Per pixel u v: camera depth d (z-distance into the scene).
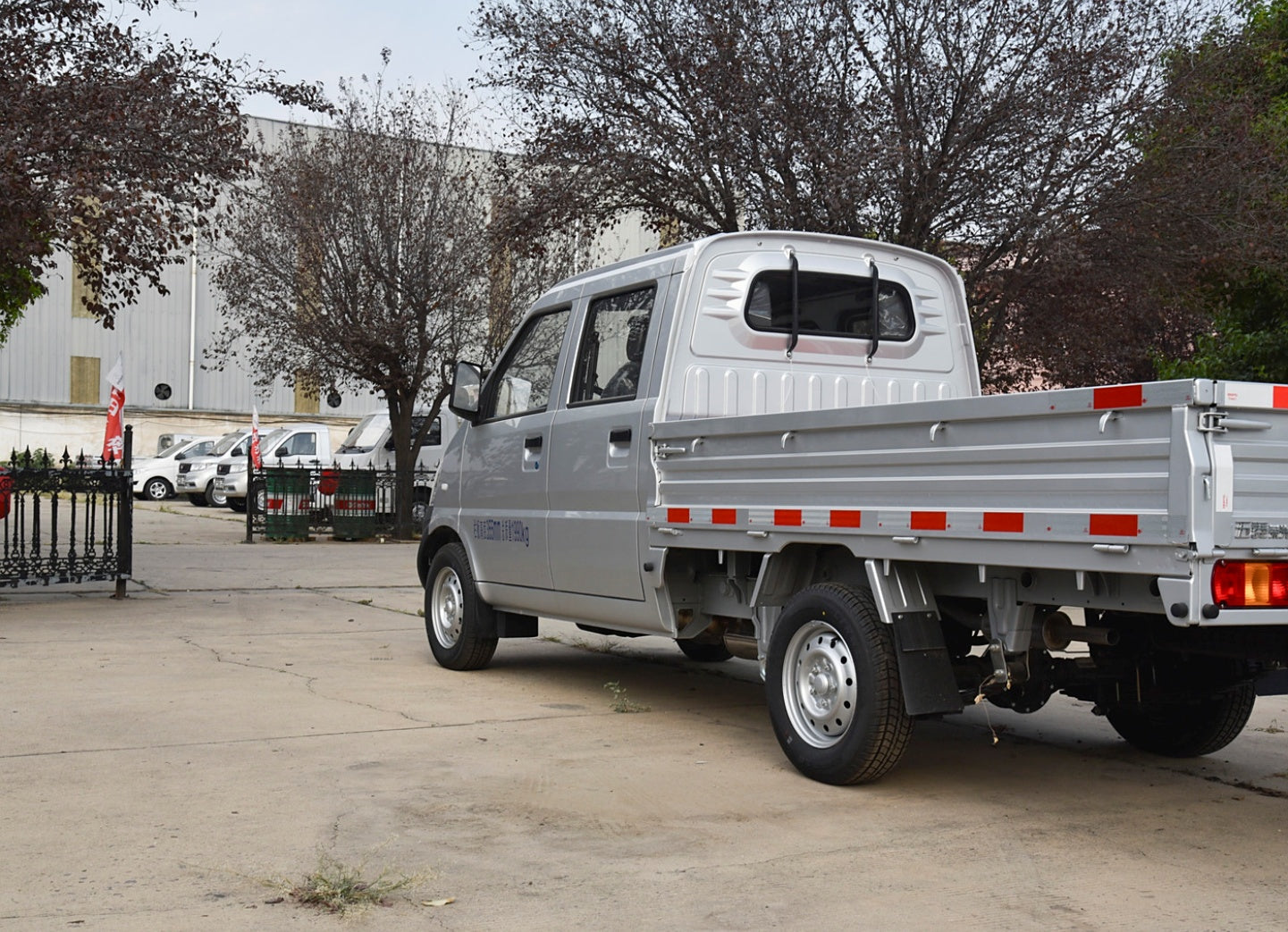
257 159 15.36
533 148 16.02
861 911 4.02
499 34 15.47
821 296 7.05
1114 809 5.37
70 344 43.91
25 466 12.30
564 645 10.09
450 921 3.86
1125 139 14.16
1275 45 15.29
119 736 6.27
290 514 21.55
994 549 4.71
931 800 5.45
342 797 5.23
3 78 10.93
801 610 5.70
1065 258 13.09
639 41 15.12
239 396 46.28
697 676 8.73
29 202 10.40
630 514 6.81
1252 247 13.44
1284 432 4.21
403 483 23.34
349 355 23.20
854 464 5.34
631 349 7.02
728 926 3.87
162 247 11.33
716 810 5.18
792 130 14.04
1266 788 5.78
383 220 23.25
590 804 5.21
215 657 8.86
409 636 10.19
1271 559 4.18
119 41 12.01
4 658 8.66
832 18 14.23
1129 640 5.18
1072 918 3.99
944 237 14.69
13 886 4.09
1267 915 4.05
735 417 5.99
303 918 3.85
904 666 5.24
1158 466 4.12
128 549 12.27
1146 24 14.09
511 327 24.48
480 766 5.83
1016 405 4.59
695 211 15.97
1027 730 7.14
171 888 4.09
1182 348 18.08
